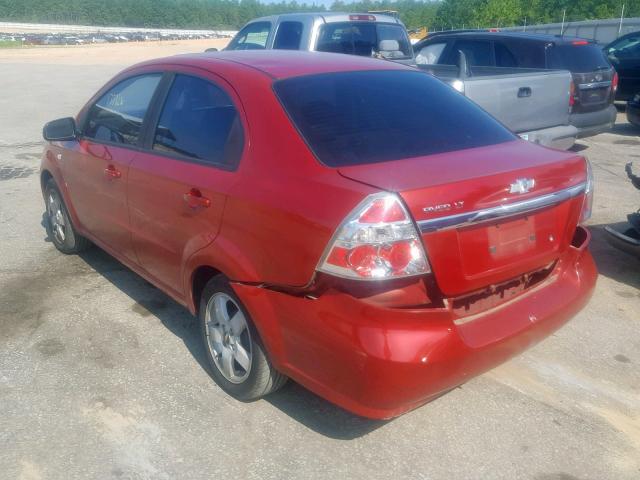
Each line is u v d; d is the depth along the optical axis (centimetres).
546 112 771
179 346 416
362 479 302
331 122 331
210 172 348
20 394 364
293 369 303
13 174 871
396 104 363
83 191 489
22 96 1755
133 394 365
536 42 934
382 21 1016
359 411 279
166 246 388
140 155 411
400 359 266
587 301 355
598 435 334
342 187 283
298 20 951
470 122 373
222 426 338
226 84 364
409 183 279
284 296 299
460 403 359
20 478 300
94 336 429
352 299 272
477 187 288
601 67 966
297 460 314
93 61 3444
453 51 1024
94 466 309
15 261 556
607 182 817
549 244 328
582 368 394
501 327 304
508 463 313
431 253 275
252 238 313
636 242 497
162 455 317
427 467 310
